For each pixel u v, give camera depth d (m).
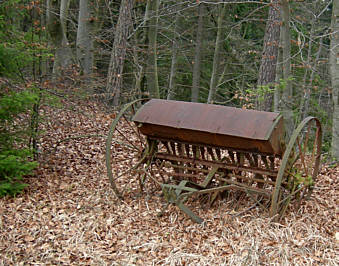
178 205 6.07
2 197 6.84
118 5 19.78
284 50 9.73
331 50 9.27
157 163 7.30
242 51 19.52
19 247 5.39
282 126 6.13
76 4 20.52
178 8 17.27
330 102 13.37
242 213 6.30
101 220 6.16
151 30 14.38
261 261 5.06
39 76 8.75
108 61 18.73
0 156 6.74
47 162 8.57
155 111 6.55
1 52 6.88
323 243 5.50
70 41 19.22
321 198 7.10
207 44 20.08
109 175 6.65
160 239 5.65
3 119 7.08
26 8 8.04
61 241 5.55
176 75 19.92
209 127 6.07
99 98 13.69
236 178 6.83
